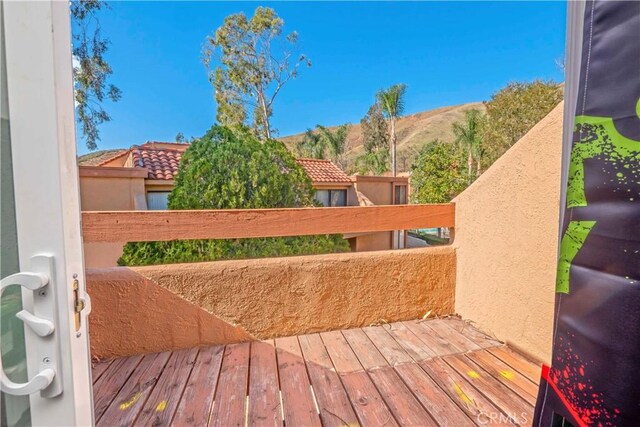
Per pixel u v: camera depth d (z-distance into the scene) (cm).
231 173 399
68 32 61
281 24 1700
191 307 216
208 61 1680
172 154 886
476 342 225
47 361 58
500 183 222
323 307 240
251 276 225
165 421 148
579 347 98
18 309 59
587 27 105
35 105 57
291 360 203
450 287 270
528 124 1268
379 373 188
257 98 1728
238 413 154
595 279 95
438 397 166
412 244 1662
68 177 59
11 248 58
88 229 195
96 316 200
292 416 152
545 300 190
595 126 99
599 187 96
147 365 196
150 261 322
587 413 94
